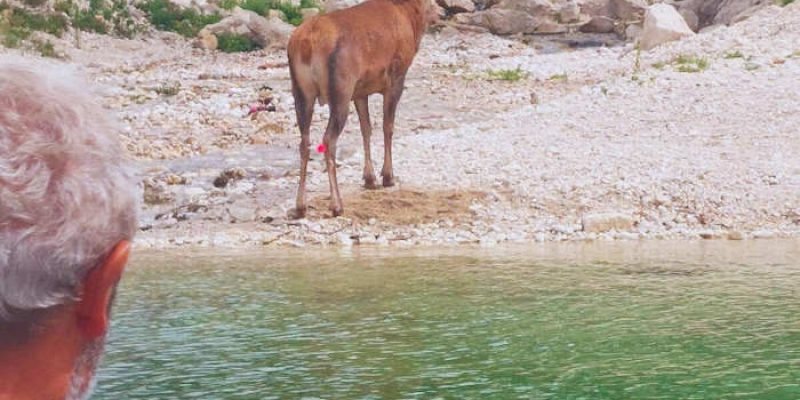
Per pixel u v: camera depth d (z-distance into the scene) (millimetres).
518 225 23375
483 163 28062
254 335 12977
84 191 2473
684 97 34312
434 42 60562
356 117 35625
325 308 14648
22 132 2428
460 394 10188
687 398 9875
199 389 10500
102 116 2541
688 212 24078
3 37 53594
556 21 63656
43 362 2568
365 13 24641
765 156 27766
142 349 12289
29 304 2479
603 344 12211
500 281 16688
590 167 27062
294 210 24484
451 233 22859
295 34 24109
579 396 10023
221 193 26328
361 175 27734
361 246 21719
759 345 12055
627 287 15961
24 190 2420
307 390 10430
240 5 66500
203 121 36000
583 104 35312
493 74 45125
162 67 52781
